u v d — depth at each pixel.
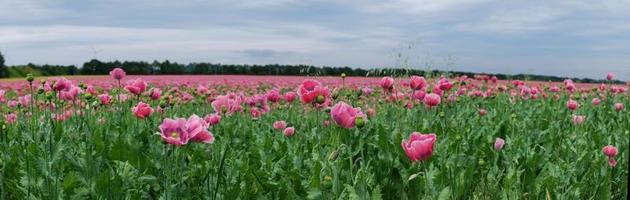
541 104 9.90
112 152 3.79
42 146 3.95
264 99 6.50
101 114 6.50
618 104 7.94
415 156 2.81
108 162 3.73
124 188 3.26
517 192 3.58
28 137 4.55
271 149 4.72
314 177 3.19
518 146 4.78
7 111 8.30
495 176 4.12
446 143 4.63
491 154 4.60
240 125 6.04
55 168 3.52
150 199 3.41
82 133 4.65
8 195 3.62
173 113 7.27
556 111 8.48
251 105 6.49
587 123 7.16
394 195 3.94
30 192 3.36
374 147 4.55
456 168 3.68
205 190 3.38
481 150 4.66
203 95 7.67
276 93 6.29
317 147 4.25
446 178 3.47
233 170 3.60
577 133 5.72
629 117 7.52
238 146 5.15
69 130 4.93
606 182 3.77
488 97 9.80
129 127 5.27
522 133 5.86
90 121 5.41
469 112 7.82
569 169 4.06
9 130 5.15
